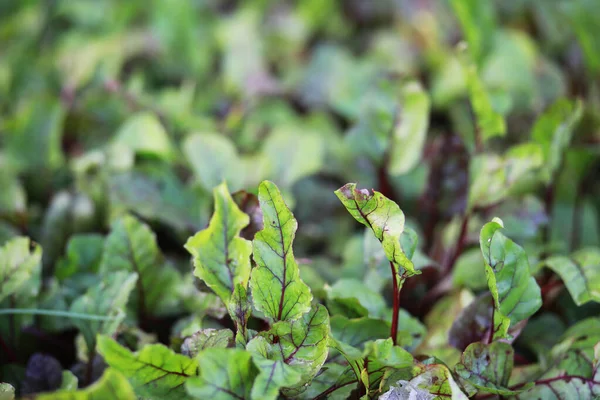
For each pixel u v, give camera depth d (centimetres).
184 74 153
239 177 123
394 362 104
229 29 161
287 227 105
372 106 126
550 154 121
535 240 123
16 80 145
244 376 102
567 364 109
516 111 137
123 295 112
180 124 136
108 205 124
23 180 131
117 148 126
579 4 136
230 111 143
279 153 130
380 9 176
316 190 134
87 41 158
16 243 113
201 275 107
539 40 161
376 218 105
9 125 132
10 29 161
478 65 135
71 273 118
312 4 165
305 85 151
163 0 149
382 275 113
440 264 122
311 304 106
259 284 105
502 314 106
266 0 176
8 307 114
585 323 114
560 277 116
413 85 123
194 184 125
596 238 128
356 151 126
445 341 112
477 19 133
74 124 136
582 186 131
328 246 130
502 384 107
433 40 154
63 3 174
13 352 115
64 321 115
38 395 100
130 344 113
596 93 136
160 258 116
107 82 139
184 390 105
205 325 113
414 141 124
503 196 118
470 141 126
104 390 100
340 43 174
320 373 107
